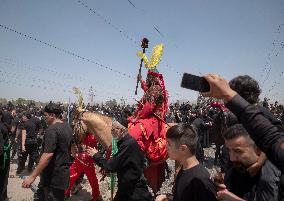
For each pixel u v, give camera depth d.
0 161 6.82
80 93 7.22
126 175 4.54
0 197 7.02
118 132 4.57
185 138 2.96
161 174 6.38
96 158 4.98
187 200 2.84
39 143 11.55
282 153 1.71
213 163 12.88
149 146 5.82
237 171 2.65
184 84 2.05
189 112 15.72
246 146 2.40
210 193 2.73
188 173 2.91
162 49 6.65
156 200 3.38
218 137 5.79
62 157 5.52
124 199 4.65
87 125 6.58
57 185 5.47
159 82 6.28
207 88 2.03
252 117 1.83
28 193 8.89
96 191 7.48
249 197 2.50
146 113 6.00
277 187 2.30
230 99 1.92
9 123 11.98
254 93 2.91
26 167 12.48
